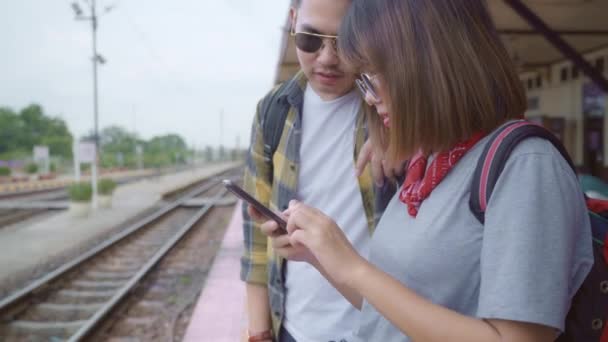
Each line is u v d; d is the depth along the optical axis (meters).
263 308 1.66
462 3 0.95
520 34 8.47
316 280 1.52
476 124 0.95
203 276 6.98
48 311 5.41
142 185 27.95
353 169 1.55
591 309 0.91
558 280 0.79
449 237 0.92
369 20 0.99
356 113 1.56
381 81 1.01
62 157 58.97
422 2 0.95
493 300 0.80
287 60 10.11
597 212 1.00
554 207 0.82
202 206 17.11
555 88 12.21
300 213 1.00
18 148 61.16
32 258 8.27
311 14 1.42
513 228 0.81
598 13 7.23
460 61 0.93
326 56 1.43
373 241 1.16
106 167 51.03
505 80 0.95
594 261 0.91
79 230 11.38
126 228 11.69
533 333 0.79
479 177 0.89
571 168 0.88
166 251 8.33
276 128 1.63
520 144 0.87
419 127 0.95
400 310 0.86
